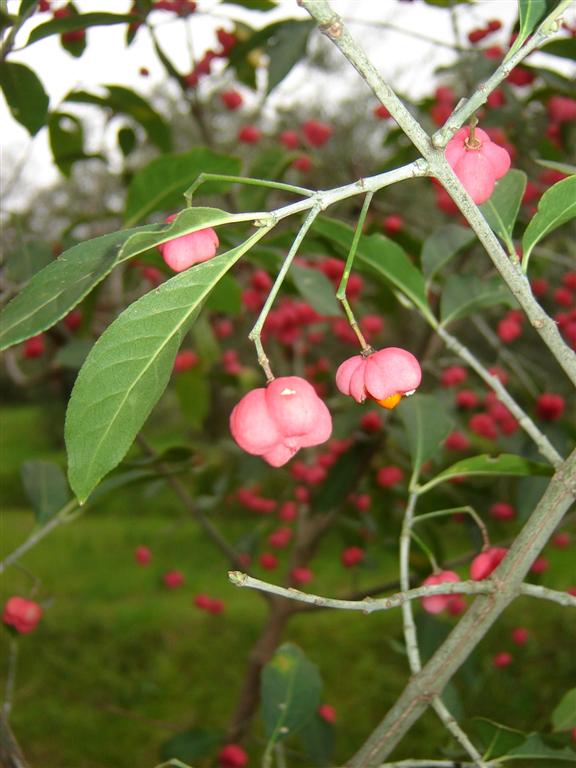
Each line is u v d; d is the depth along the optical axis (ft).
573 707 5.95
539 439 4.66
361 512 14.51
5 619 7.10
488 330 12.12
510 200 4.93
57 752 17.75
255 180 3.61
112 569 31.91
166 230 3.37
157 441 26.32
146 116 10.32
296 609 12.00
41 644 23.21
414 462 6.59
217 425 22.07
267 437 3.89
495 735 4.86
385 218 13.48
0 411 79.20
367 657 22.18
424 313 5.90
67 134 10.62
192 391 14.34
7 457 57.82
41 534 7.23
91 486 3.38
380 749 4.43
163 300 3.40
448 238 7.01
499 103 11.55
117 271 11.85
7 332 3.14
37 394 58.44
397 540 11.05
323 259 13.07
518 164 12.46
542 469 5.43
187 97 12.10
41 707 19.65
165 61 11.32
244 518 30.73
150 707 20.07
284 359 17.28
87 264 3.33
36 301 3.24
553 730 5.92
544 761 5.26
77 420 3.32
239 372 17.28
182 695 20.67
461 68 12.29
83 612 26.05
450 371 13.94
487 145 4.29
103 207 15.16
